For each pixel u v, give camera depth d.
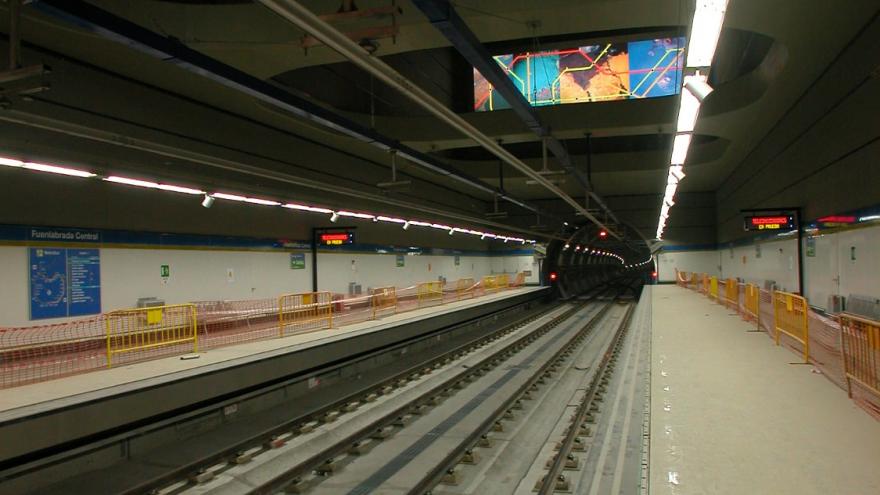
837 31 10.19
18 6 4.38
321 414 7.76
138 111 10.63
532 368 11.36
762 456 4.28
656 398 6.12
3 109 5.34
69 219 10.02
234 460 6.05
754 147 19.94
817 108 12.90
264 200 11.80
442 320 15.33
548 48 15.72
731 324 13.00
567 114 15.92
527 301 26.39
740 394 6.24
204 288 13.00
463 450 6.09
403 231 24.06
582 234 35.19
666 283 31.44
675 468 4.07
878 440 4.61
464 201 29.05
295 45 8.91
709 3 5.00
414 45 9.36
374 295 14.41
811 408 5.62
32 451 5.30
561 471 5.29
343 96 16.20
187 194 12.60
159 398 6.61
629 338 13.84
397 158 19.36
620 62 15.31
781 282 17.45
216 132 12.59
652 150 23.05
